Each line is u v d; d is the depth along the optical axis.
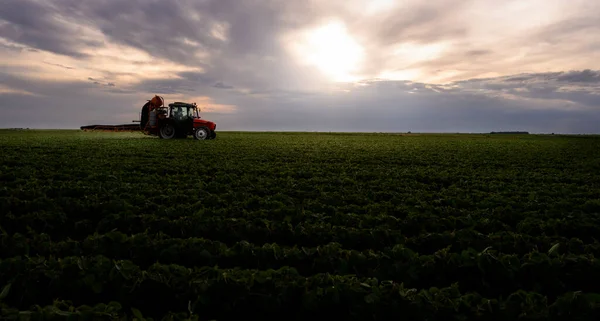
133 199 9.70
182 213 8.73
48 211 8.55
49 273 5.00
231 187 12.53
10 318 3.94
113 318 4.07
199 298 4.62
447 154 27.27
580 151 31.05
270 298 4.62
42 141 32.50
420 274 5.62
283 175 15.69
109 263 5.23
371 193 11.66
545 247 6.71
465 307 4.43
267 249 6.14
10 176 13.18
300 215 8.52
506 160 23.22
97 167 16.20
